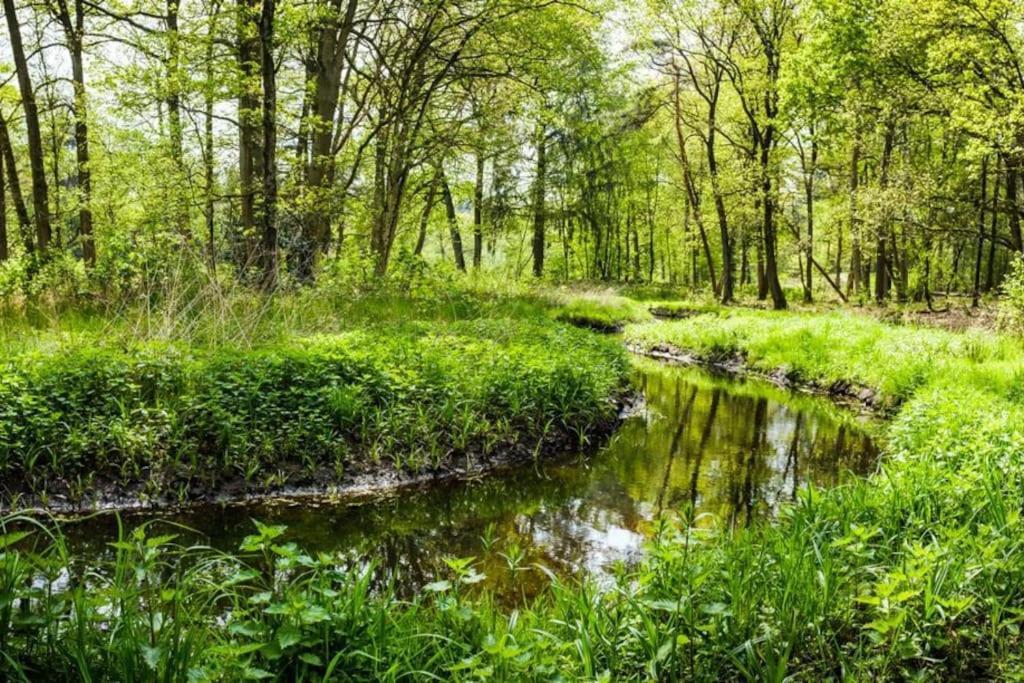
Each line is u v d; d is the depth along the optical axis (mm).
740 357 18078
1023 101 16922
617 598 4207
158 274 11328
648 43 32125
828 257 49562
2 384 7008
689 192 37562
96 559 5621
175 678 2766
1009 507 5270
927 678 3494
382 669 3199
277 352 8961
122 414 7250
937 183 21906
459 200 32500
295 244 16234
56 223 17578
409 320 13656
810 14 25312
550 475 8578
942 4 17750
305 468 7609
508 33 18906
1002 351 13750
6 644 2777
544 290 24859
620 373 13367
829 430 11281
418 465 8102
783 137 32500
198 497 6934
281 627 2988
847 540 4238
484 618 3871
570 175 35344
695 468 9047
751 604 3855
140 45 15438
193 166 15688
